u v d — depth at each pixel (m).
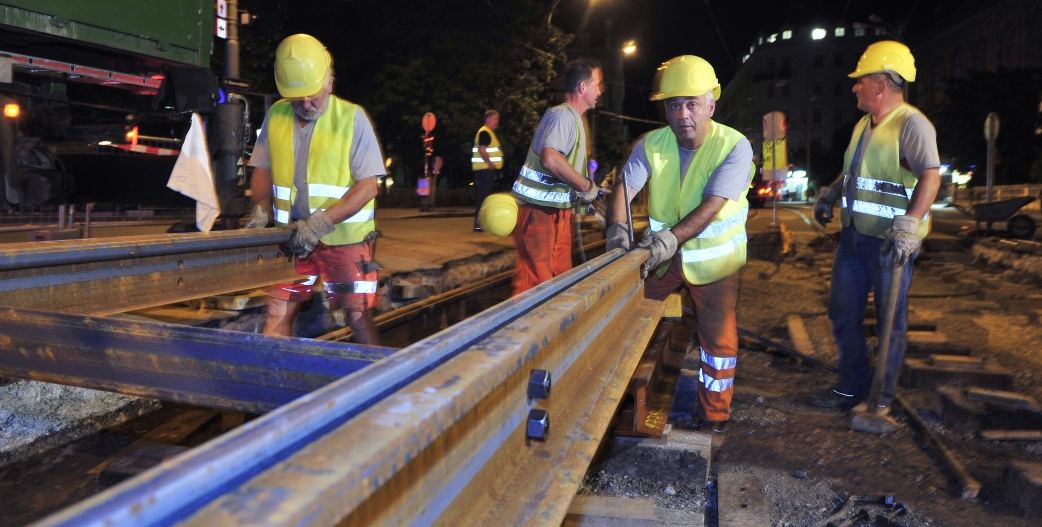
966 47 70.12
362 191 3.55
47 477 3.06
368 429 0.83
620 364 2.12
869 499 3.22
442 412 0.93
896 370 4.29
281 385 1.96
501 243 9.43
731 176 3.52
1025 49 57.88
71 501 2.86
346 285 3.71
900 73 4.28
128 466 2.79
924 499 3.30
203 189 5.98
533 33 27.31
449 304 6.12
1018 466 3.29
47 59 6.38
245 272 3.46
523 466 1.42
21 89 6.15
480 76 26.95
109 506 0.60
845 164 4.68
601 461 3.33
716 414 3.96
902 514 3.10
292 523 0.63
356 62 27.98
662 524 2.87
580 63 4.44
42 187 6.16
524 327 1.37
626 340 2.38
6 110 5.93
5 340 2.23
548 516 1.27
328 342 1.90
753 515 2.99
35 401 3.54
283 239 3.50
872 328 6.26
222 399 2.00
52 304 2.54
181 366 2.04
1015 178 44.00
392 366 1.05
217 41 16.72
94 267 2.68
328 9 26.80
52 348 2.18
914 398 4.70
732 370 3.93
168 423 3.65
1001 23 62.25
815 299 8.74
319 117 3.60
